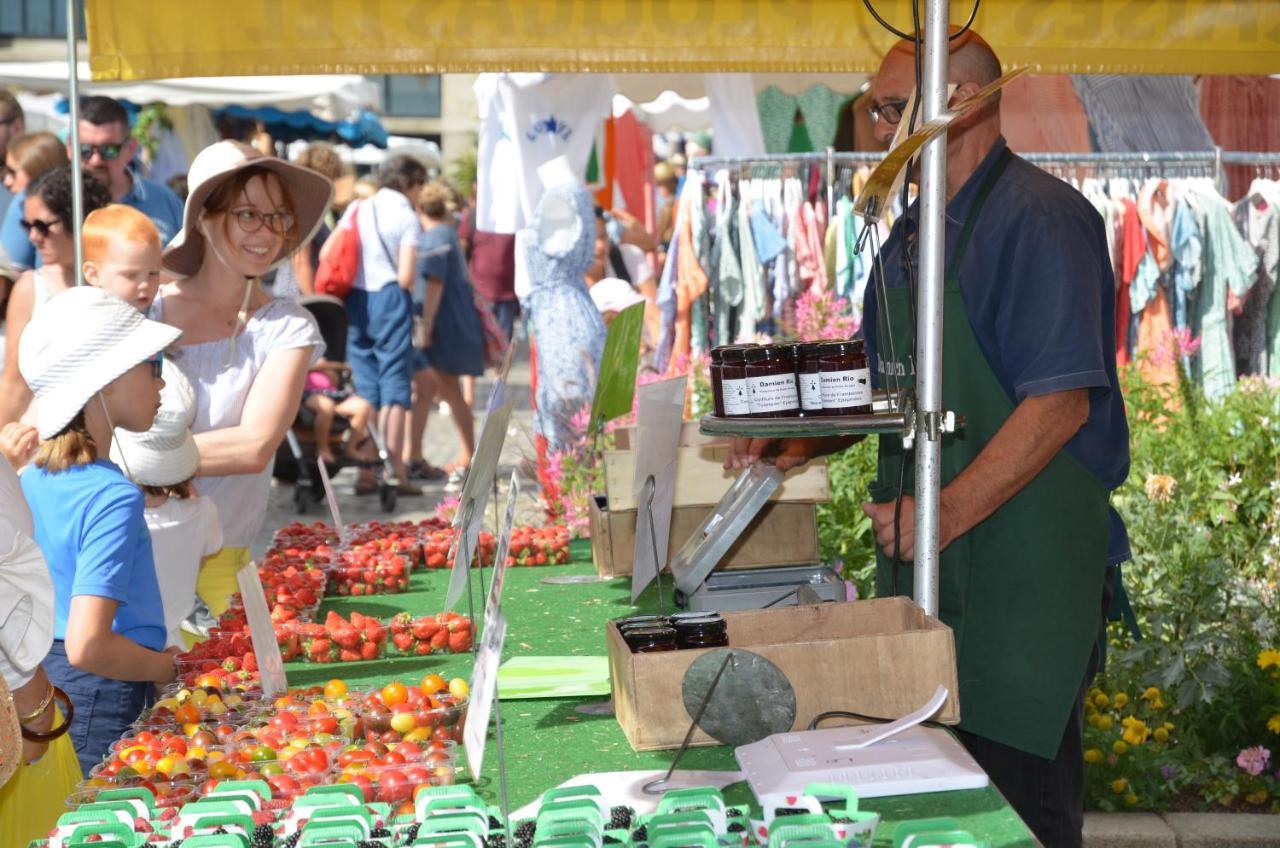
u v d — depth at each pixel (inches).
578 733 92.1
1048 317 101.2
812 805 70.7
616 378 143.4
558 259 273.4
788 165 319.3
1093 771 174.9
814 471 141.0
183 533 128.3
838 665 86.4
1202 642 176.7
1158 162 305.1
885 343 111.3
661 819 67.1
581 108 304.2
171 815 72.3
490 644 63.9
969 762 77.9
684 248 316.2
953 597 107.0
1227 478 228.2
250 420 147.6
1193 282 302.7
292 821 70.5
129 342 110.2
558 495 199.3
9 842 96.3
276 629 114.7
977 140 106.8
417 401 404.2
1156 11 151.4
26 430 140.0
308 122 515.2
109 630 105.7
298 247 162.7
